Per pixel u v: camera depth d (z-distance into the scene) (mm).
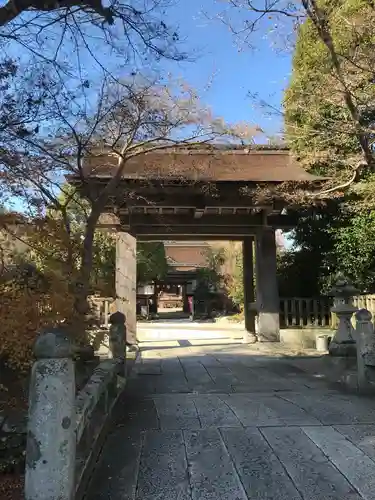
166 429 4992
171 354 12711
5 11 4594
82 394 3832
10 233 5270
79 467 3354
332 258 13156
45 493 2594
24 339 4355
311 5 6461
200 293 33562
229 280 28953
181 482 3582
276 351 12914
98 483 3578
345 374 8031
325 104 9133
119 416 5551
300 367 10172
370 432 4746
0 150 5785
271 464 3912
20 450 3748
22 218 5461
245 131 8688
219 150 10812
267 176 11969
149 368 10156
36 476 2604
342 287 9992
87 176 7840
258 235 14469
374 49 7484
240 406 6035
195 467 3879
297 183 11414
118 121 7762
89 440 3814
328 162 11234
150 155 11375
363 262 12156
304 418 5348
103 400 4812
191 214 13953
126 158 8102
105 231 15648
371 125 8273
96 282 6922
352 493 3346
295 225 13727
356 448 4266
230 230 14742
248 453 4188
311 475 3672
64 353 2742
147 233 14602
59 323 4852
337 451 4191
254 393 7082
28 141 5938
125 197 11078
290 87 10492
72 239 6297
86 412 3492
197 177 11039
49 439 2635
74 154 7539
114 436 4750
